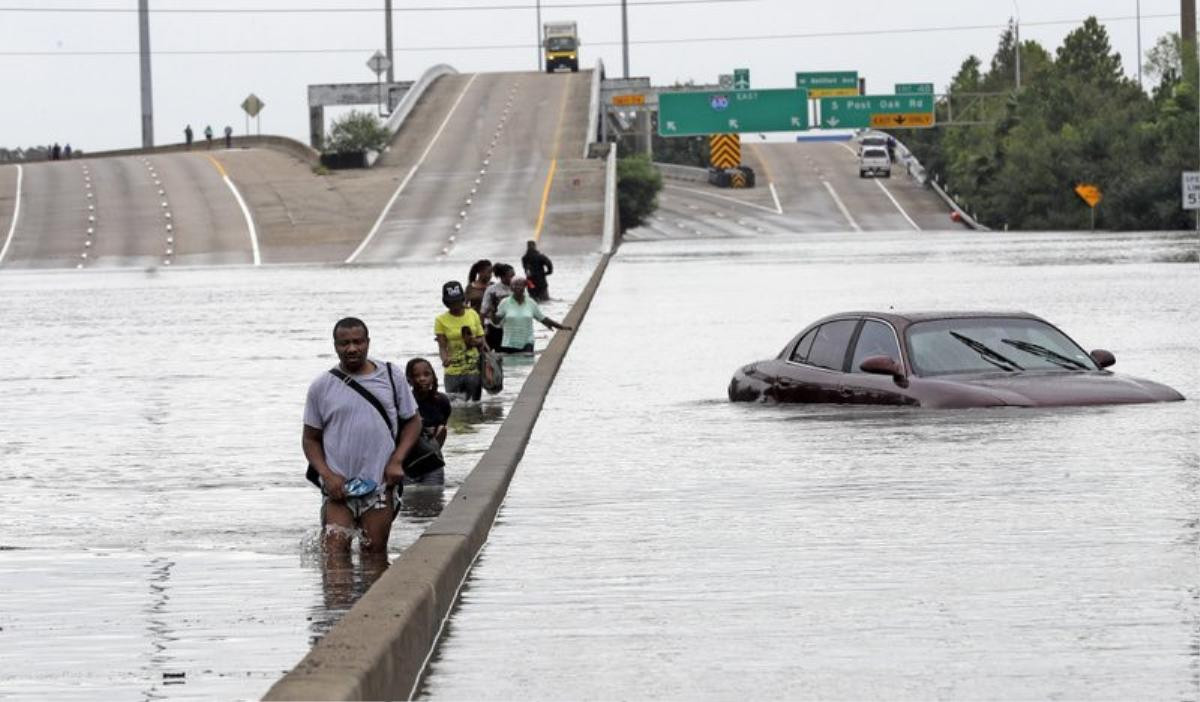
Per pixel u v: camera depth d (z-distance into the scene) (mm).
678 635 23391
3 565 31031
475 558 29531
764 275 140250
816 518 32469
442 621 24562
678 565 28406
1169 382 56156
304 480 42219
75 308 123375
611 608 25250
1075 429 42844
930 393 47312
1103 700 19594
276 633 24922
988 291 110188
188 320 107312
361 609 21875
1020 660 21469
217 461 46219
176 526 35438
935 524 31281
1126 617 23609
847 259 168625
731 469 39656
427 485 39969
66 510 37875
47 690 21609
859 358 50188
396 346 80062
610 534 31625
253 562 31125
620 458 42594
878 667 21344
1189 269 133625
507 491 37562
